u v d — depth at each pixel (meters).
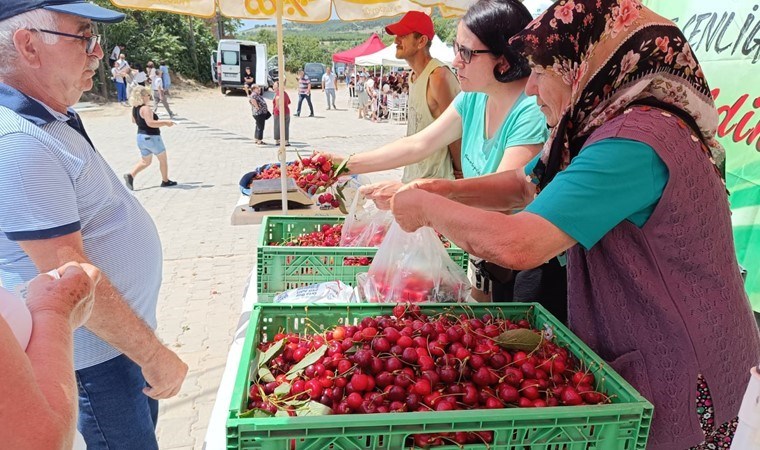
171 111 20.53
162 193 8.06
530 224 1.16
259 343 1.59
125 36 28.69
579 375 1.35
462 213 1.27
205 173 9.53
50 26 1.51
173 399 3.21
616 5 1.19
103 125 15.57
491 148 2.31
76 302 1.05
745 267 2.64
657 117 1.17
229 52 28.50
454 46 2.21
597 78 1.24
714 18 2.74
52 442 0.70
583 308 1.43
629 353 1.31
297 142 13.71
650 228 1.20
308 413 1.22
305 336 1.62
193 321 4.16
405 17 3.33
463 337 1.46
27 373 0.70
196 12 3.24
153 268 1.89
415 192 1.37
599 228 1.15
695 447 1.31
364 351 1.39
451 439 1.18
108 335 1.48
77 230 1.51
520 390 1.34
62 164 1.50
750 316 1.37
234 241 6.03
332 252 2.20
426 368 1.35
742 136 2.61
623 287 1.28
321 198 2.85
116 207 1.72
